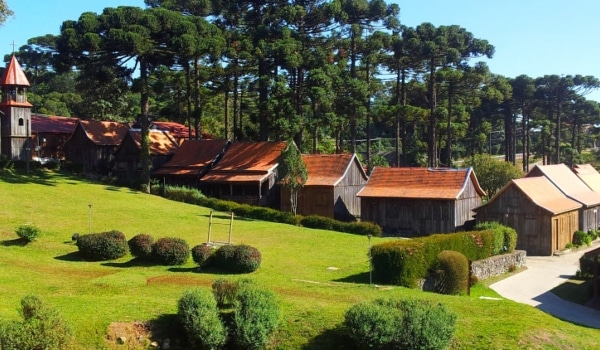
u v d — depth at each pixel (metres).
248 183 49.09
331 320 16.73
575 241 44.03
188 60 53.28
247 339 15.38
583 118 94.50
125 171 56.91
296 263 28.36
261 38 58.09
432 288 25.47
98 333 15.43
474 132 85.81
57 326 14.03
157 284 21.31
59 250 27.58
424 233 43.41
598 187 54.62
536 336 16.06
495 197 41.62
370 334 14.90
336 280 25.12
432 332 14.77
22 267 23.55
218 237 33.84
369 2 61.50
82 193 43.47
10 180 43.94
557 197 43.69
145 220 36.78
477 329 16.31
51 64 49.69
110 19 46.88
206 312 15.56
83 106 88.00
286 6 59.91
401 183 45.59
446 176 44.62
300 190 47.97
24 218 32.94
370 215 45.56
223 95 77.12
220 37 53.06
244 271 25.06
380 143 99.88
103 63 48.75
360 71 64.81
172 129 65.50
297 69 59.56
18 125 52.09
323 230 40.03
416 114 62.62
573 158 88.81
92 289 20.31
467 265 26.02
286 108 53.94
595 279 26.58
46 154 59.97
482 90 71.75
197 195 47.53
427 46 60.41
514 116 90.69
